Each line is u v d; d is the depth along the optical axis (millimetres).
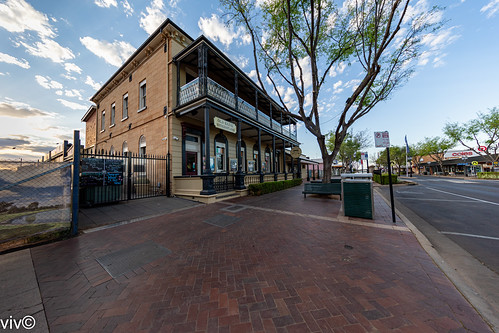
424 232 4074
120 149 12836
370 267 2564
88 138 18984
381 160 46656
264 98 15359
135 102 11594
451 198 8266
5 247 3238
